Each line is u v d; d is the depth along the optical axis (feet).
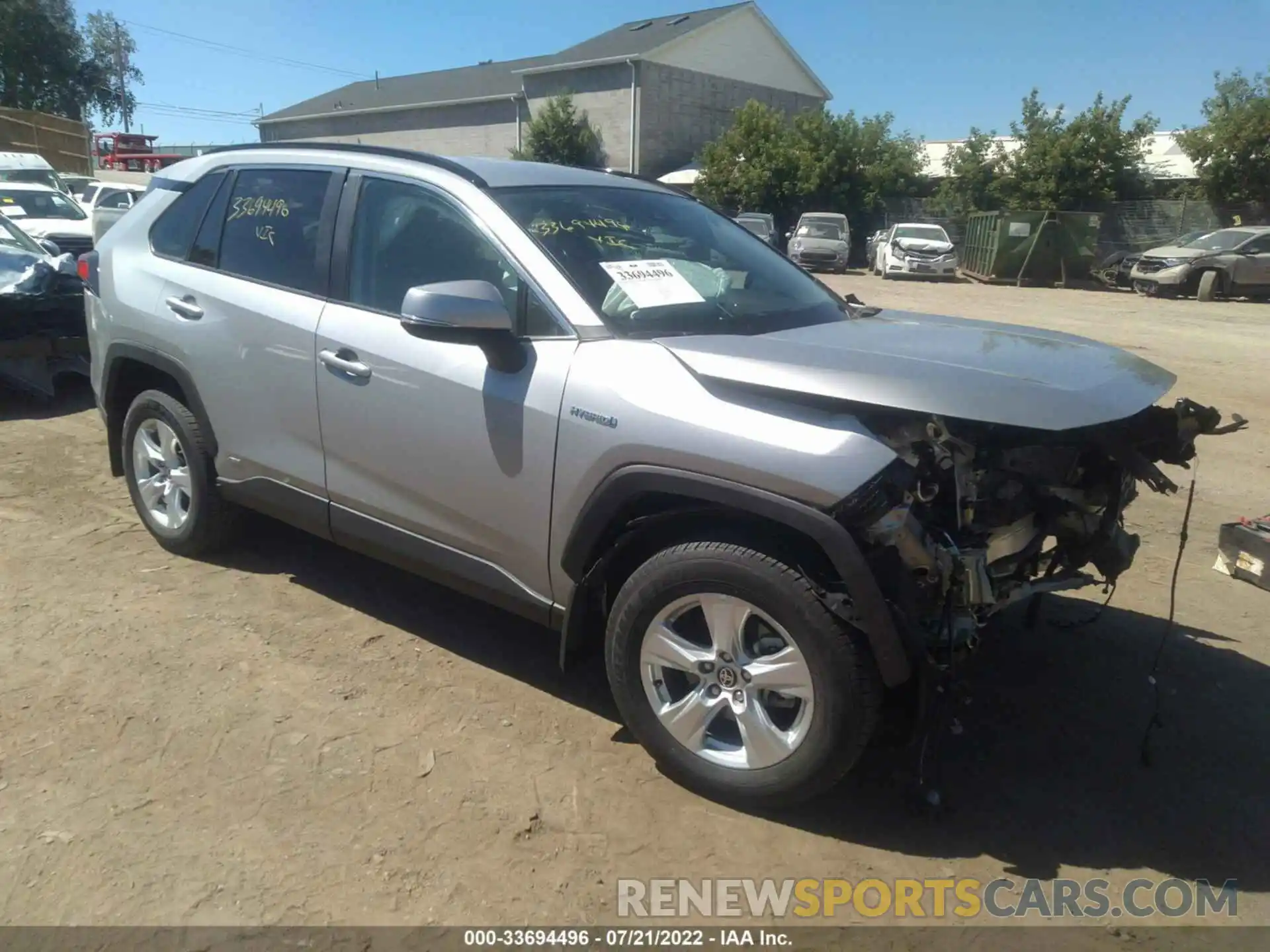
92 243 54.03
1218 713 11.96
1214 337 47.52
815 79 151.43
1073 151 104.01
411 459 11.31
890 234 96.48
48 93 156.87
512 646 12.88
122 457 15.80
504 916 8.35
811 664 8.84
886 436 8.79
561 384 10.00
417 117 154.81
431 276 11.40
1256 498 20.48
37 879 8.53
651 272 11.14
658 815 9.65
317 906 8.36
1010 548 9.97
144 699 11.27
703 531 9.59
